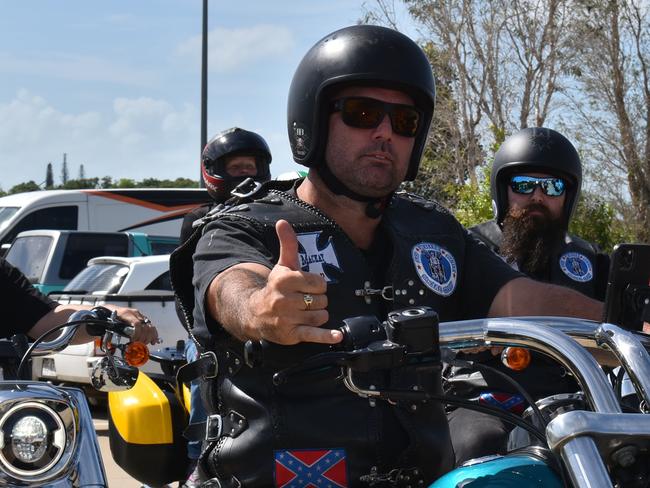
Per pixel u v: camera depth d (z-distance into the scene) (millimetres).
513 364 3451
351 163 2865
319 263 2799
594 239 16312
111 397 5605
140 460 5465
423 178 26172
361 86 2852
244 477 2594
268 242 2756
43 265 16312
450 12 24984
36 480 2521
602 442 1883
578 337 2410
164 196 22609
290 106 2988
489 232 4977
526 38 24766
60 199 21906
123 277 11430
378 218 2984
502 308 3088
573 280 4805
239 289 2447
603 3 23953
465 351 2572
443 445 2678
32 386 2621
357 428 2578
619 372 2602
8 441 2512
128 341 3227
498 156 4879
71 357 9359
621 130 23938
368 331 2154
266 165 6707
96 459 2625
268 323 2191
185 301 2900
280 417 2570
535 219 4742
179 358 5688
